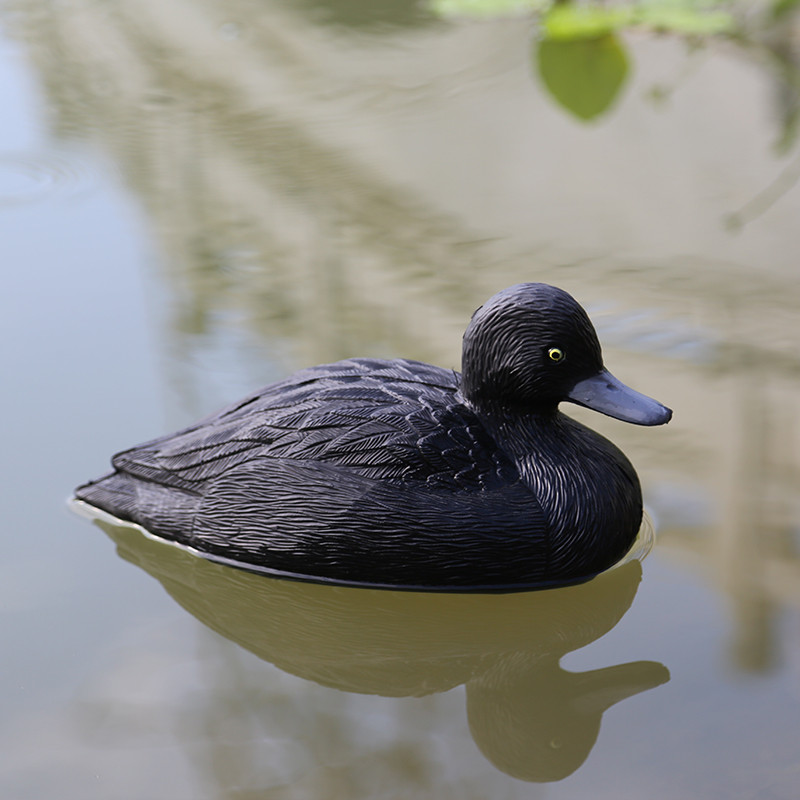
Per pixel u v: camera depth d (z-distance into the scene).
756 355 6.98
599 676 4.78
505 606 5.30
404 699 4.73
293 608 5.39
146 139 10.54
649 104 10.81
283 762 4.32
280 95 11.48
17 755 4.36
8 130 10.80
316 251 8.46
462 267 8.15
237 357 7.14
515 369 5.33
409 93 11.31
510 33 12.76
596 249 8.34
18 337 7.46
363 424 5.34
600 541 5.27
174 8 14.55
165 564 5.52
